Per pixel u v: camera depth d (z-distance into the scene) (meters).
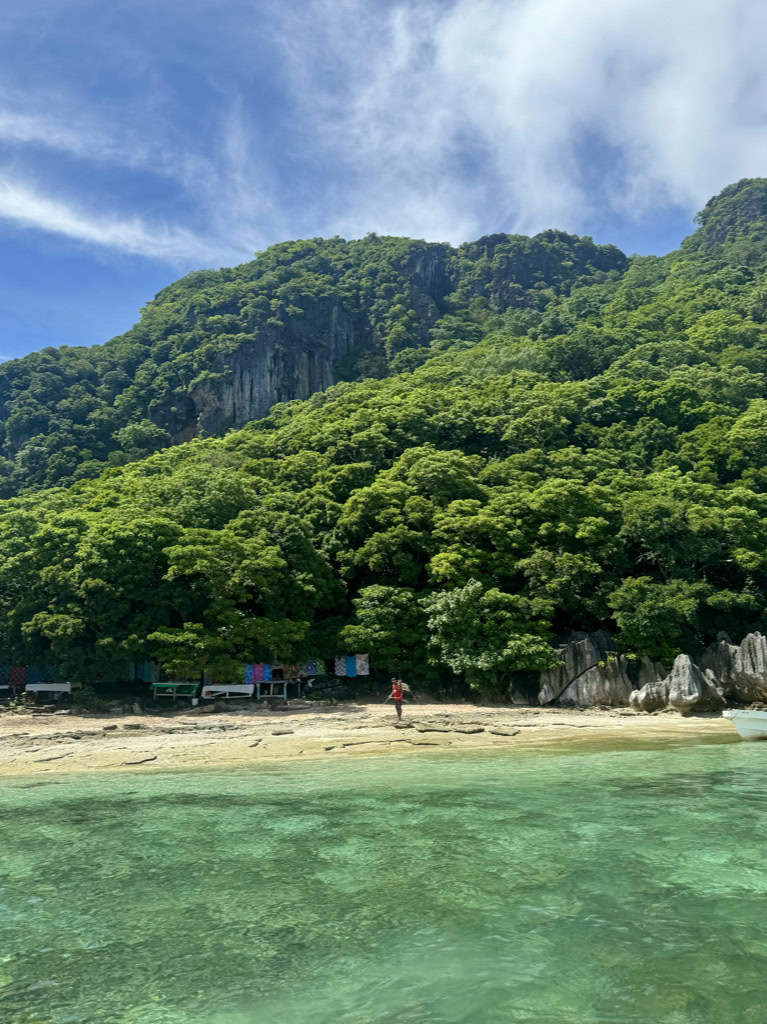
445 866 12.16
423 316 141.38
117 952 9.23
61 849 13.40
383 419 61.72
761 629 39.00
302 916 10.24
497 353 94.06
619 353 89.06
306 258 159.38
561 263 169.50
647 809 15.66
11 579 36.91
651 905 10.43
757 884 11.21
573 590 38.94
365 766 21.31
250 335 119.75
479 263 166.12
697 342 91.62
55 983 8.45
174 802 16.95
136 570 35.66
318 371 126.25
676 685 33.09
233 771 20.80
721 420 63.47
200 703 34.25
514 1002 7.82
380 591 38.47
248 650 36.06
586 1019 7.43
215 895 11.07
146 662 36.59
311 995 8.08
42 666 35.09
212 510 43.81
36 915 10.40
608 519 43.75
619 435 65.81
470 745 25.12
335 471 51.97
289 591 38.72
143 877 11.88
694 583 39.16
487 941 9.34
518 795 17.14
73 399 107.75
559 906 10.41
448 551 40.25
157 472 62.03
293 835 14.08
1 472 92.75
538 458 55.25
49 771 20.94
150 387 113.50
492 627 35.81
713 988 8.05
